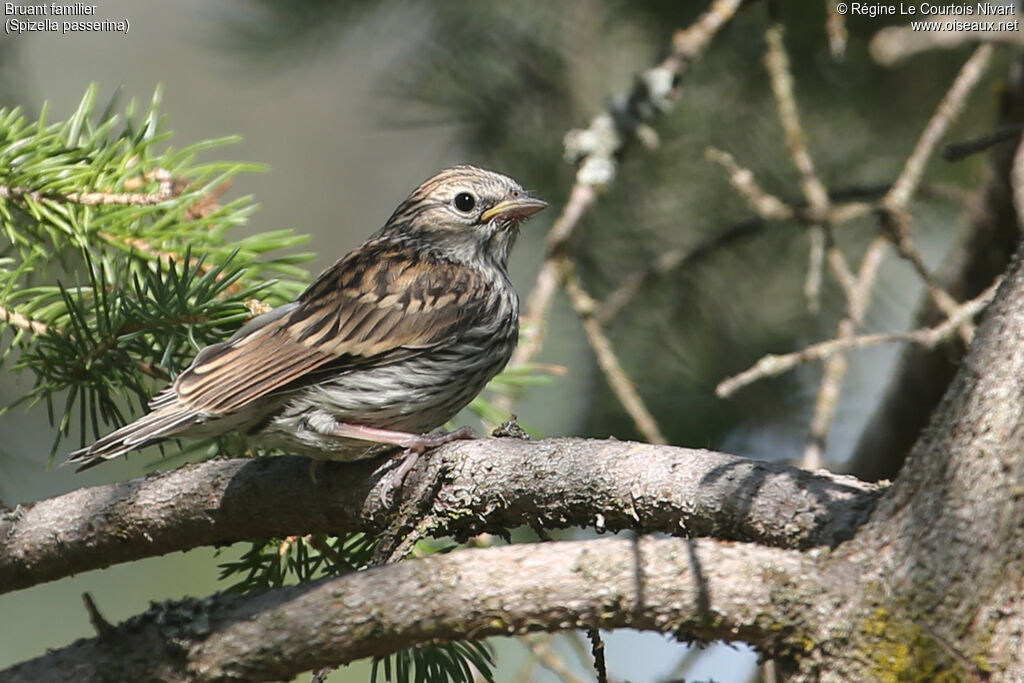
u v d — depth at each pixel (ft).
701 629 19.34
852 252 48.44
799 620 19.03
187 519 25.77
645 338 46.50
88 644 20.81
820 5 44.06
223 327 29.53
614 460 22.56
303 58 46.68
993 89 40.45
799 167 35.06
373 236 36.76
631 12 45.32
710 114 46.80
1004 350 19.19
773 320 47.24
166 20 67.10
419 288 32.22
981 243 40.42
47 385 27.66
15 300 30.19
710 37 37.35
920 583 18.70
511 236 37.06
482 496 23.65
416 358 31.55
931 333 29.86
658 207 47.09
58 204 27.58
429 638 20.04
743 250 46.73
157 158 29.07
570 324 47.47
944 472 19.04
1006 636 18.12
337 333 30.45
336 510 25.55
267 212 66.39
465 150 46.88
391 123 46.60
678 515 21.76
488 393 36.17
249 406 29.27
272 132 67.15
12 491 42.06
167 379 29.55
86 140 29.91
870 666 18.62
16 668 20.56
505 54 46.26
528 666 31.65
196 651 20.36
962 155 28.53
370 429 29.96
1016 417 18.74
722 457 22.03
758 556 19.43
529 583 19.65
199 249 29.27
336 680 44.86
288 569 28.53
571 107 46.44
